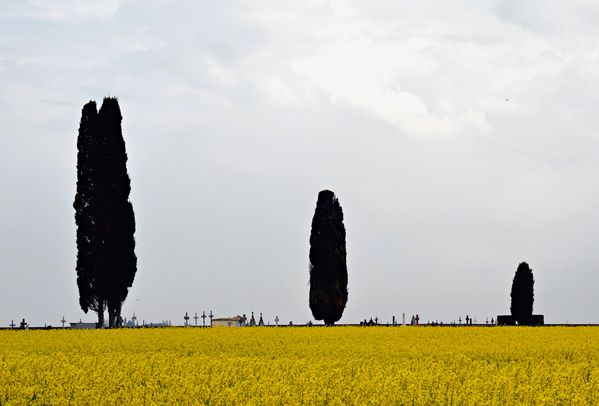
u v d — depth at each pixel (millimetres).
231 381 35969
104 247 86062
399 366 40375
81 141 88375
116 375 36031
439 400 31469
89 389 33375
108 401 31562
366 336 62406
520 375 36625
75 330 68312
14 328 90750
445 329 70562
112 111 88875
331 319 98688
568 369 38781
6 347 53625
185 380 34500
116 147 88375
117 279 86062
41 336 61562
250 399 31469
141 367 38438
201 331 66125
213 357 44438
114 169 87875
